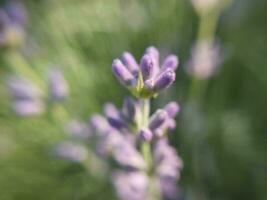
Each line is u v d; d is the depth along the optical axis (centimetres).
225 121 18
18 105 16
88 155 17
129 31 19
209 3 17
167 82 10
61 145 17
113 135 14
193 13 19
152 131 11
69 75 18
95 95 18
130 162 12
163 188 15
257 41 20
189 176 17
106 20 19
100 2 20
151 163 12
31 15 20
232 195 17
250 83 19
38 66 19
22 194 18
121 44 19
